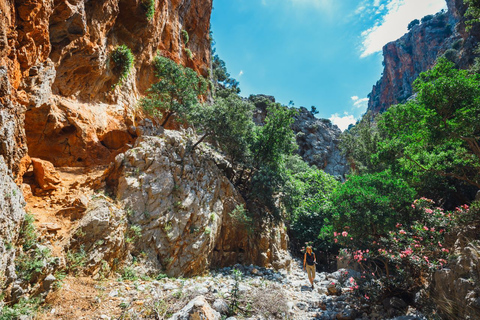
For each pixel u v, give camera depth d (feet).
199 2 103.91
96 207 24.38
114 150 43.98
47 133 34.81
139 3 50.75
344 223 28.86
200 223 35.42
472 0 43.09
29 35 23.99
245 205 49.21
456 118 30.17
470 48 127.03
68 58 36.63
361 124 103.45
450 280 15.78
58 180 27.61
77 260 20.15
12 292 14.35
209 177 42.39
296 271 50.08
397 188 30.17
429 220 26.09
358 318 20.08
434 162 41.37
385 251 22.89
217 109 47.67
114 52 47.50
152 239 28.71
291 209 67.00
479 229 20.31
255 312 18.98
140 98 58.08
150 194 30.14
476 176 38.09
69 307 16.17
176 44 80.89
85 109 40.96
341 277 32.04
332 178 82.84
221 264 41.01
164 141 36.68
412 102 34.76
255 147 57.16
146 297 18.61
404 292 21.22
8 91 18.52
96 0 39.73
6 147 17.89
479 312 12.25
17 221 16.55
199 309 14.38
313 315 21.01
